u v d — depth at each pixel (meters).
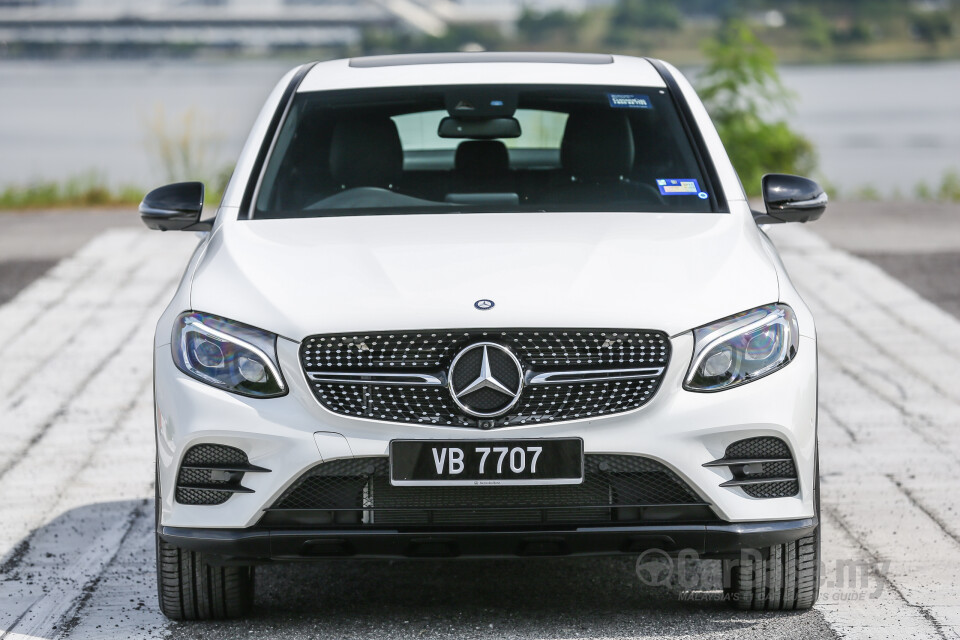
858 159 46.69
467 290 7.58
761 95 33.72
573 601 8.62
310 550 7.48
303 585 9.09
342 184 9.31
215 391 7.52
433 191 9.27
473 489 7.38
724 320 7.58
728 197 9.18
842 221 26.33
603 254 8.04
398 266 7.90
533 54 10.92
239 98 88.94
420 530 7.39
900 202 29.81
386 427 7.35
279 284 7.80
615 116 9.77
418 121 9.67
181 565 8.04
